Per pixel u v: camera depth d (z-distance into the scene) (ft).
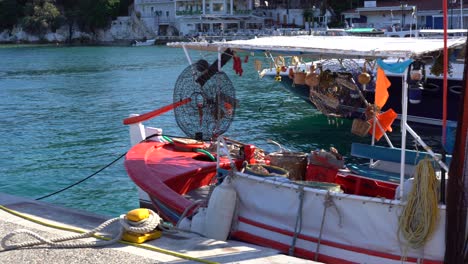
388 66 22.17
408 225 21.27
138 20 317.83
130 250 21.30
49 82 132.57
